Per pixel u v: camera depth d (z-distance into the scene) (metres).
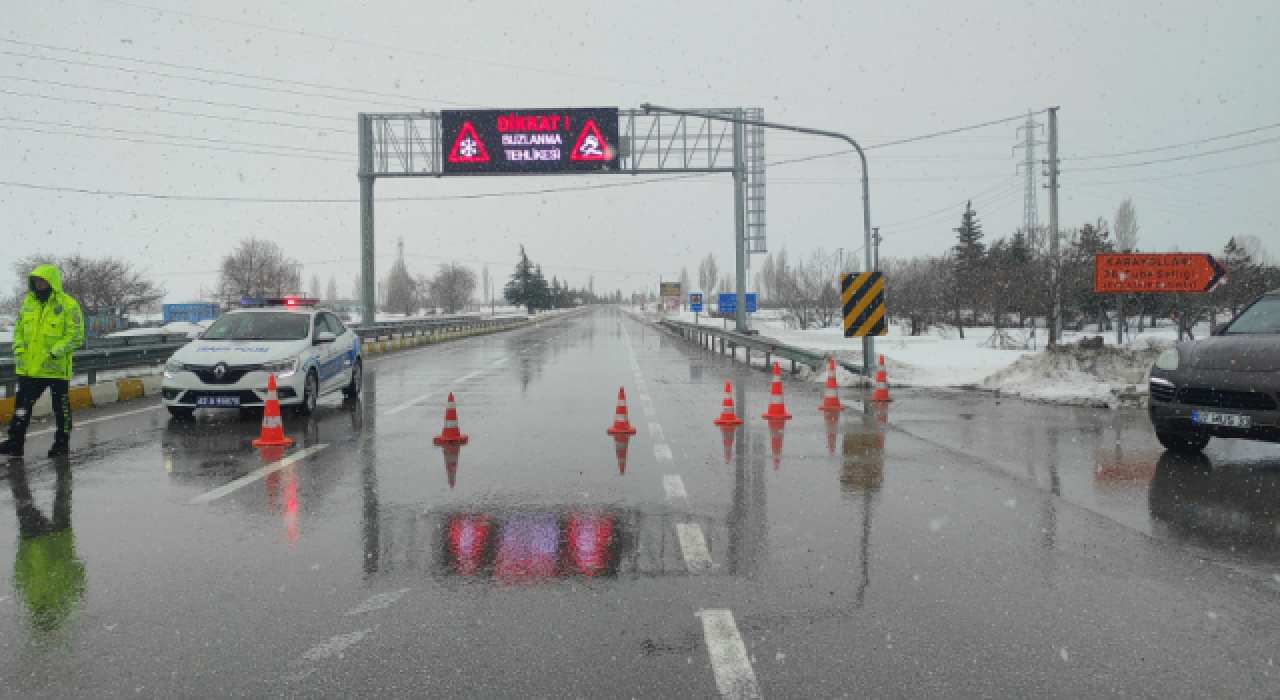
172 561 5.17
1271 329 9.02
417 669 3.62
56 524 6.07
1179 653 3.75
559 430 10.82
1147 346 15.13
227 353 11.61
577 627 4.08
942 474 7.87
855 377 16.84
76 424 11.48
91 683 3.49
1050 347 15.99
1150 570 4.92
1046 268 28.48
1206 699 3.32
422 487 7.33
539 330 54.91
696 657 3.73
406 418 12.07
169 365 11.52
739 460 8.62
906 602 4.40
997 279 38.31
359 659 3.73
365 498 6.91
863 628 4.05
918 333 42.25
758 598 4.48
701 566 5.03
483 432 10.66
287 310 13.15
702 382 17.83
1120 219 70.06
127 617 4.23
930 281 54.06
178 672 3.60
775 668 3.61
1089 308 38.78
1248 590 4.57
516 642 3.90
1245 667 3.61
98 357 14.80
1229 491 7.07
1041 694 3.37
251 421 11.76
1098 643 3.86
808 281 60.94
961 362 22.50
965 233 75.19
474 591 4.61
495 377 19.19
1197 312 32.41
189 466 8.36
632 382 17.84
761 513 6.36
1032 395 14.40
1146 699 3.32
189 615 4.26
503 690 3.42
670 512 6.39
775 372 11.83
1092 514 6.28
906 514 6.31
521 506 6.60
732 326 50.22
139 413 12.74
